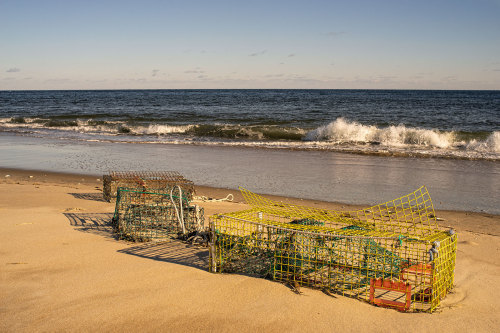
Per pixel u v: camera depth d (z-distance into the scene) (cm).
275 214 637
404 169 1599
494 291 534
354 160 1808
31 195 1089
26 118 3566
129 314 447
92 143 2347
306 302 479
